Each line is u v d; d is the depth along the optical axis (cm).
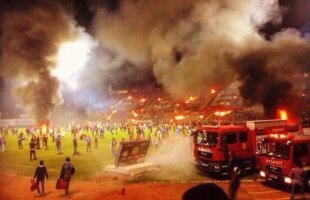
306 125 4150
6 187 2097
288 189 1889
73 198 1816
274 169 1859
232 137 2212
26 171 2625
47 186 2109
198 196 154
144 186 2052
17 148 4091
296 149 1753
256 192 1833
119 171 2297
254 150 2283
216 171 2180
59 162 2995
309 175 1745
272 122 2373
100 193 1892
